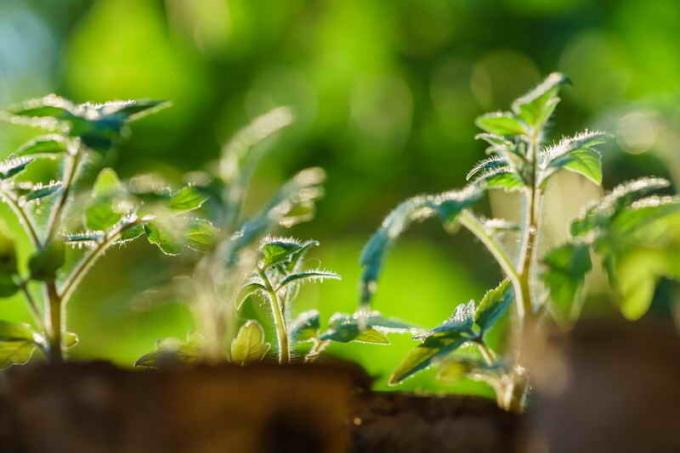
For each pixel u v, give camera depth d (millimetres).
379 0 2320
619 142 1214
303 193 868
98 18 2502
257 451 792
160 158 2354
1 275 829
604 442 775
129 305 842
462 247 2135
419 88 2299
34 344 835
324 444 797
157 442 789
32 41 2932
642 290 815
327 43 2412
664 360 772
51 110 808
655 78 2184
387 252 806
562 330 784
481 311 825
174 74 2453
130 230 848
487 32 2254
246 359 820
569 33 2207
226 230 883
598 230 807
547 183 825
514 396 817
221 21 2426
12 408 790
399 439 812
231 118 2406
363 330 832
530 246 821
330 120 2342
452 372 827
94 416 789
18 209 834
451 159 2301
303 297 1700
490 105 2262
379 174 2312
